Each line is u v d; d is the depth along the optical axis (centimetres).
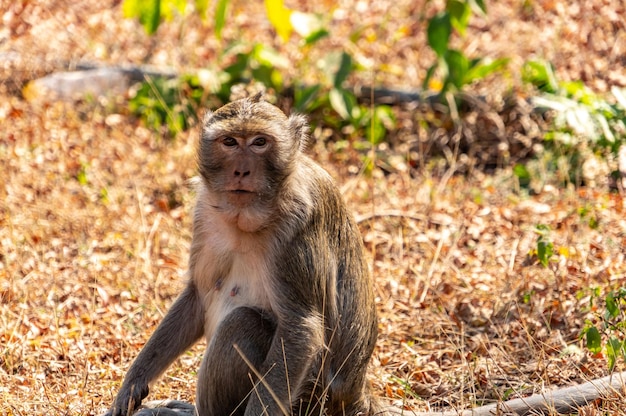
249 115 757
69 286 1170
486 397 924
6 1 2006
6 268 1203
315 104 1616
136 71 1742
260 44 1675
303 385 816
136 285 1168
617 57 1781
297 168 796
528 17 1941
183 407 873
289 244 789
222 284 838
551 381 933
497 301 1091
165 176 1444
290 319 790
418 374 980
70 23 1983
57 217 1340
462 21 1555
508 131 1559
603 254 1190
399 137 1587
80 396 928
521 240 1250
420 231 1313
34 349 1027
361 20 1994
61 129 1569
